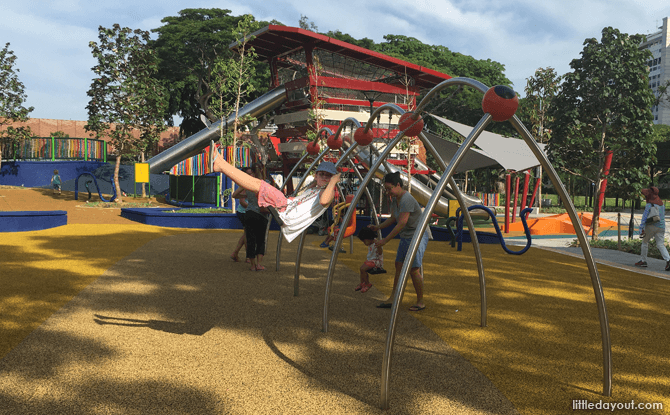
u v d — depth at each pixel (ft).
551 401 10.90
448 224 39.88
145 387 11.03
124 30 78.43
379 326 16.31
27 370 11.77
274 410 10.12
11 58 96.58
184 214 51.19
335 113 89.45
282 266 27.68
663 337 15.78
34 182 100.48
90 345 13.66
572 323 17.22
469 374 12.33
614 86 58.18
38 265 25.63
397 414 10.11
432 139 28.25
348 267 28.09
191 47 136.87
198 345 13.94
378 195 71.67
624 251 41.34
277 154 113.80
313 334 15.25
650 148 63.00
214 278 23.45
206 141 104.37
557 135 61.82
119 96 79.25
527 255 35.88
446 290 22.33
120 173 101.96
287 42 95.40
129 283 21.83
